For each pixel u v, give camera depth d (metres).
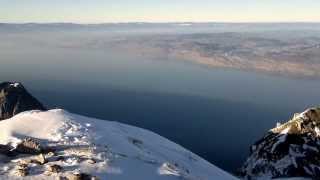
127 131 66.88
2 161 41.00
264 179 122.62
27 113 56.75
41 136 48.38
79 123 54.72
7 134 48.12
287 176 120.69
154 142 65.88
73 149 45.12
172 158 57.56
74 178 37.62
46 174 38.41
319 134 128.25
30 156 42.53
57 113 57.03
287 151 126.50
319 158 123.31
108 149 46.88
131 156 47.06
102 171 40.19
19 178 37.38
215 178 57.34
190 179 45.44
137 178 41.06
